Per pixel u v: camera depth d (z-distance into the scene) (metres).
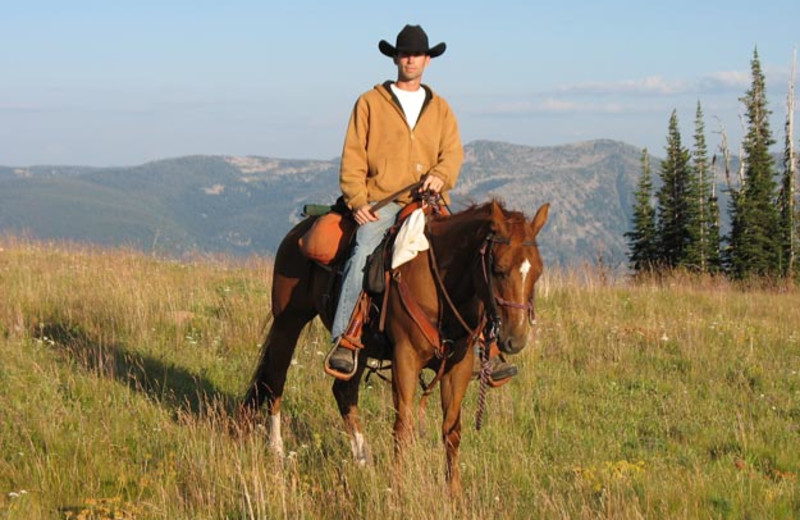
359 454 6.72
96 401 7.88
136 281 12.96
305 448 7.04
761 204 42.69
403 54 6.59
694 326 12.62
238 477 6.09
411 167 6.62
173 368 9.24
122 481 6.15
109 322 10.80
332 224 6.73
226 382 9.07
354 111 6.70
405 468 5.80
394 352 6.12
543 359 10.64
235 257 17.11
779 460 7.45
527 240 5.42
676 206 45.69
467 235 5.82
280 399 7.49
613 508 5.75
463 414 8.15
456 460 6.03
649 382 9.87
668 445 7.84
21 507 5.60
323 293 6.88
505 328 5.35
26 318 10.81
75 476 6.20
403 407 6.00
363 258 6.36
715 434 8.18
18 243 17.23
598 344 11.22
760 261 41.47
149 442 7.01
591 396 9.33
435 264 5.95
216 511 5.71
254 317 11.20
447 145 6.73
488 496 5.88
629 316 13.99
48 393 7.92
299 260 7.29
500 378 6.46
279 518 5.53
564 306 14.30
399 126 6.61
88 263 15.30
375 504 5.66
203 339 10.46
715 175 46.47
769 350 11.72
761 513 6.02
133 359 9.23
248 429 7.25
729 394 9.61
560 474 6.73
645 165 47.31
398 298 6.07
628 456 7.52
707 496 6.30
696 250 44.44
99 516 5.45
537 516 5.71
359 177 6.59
